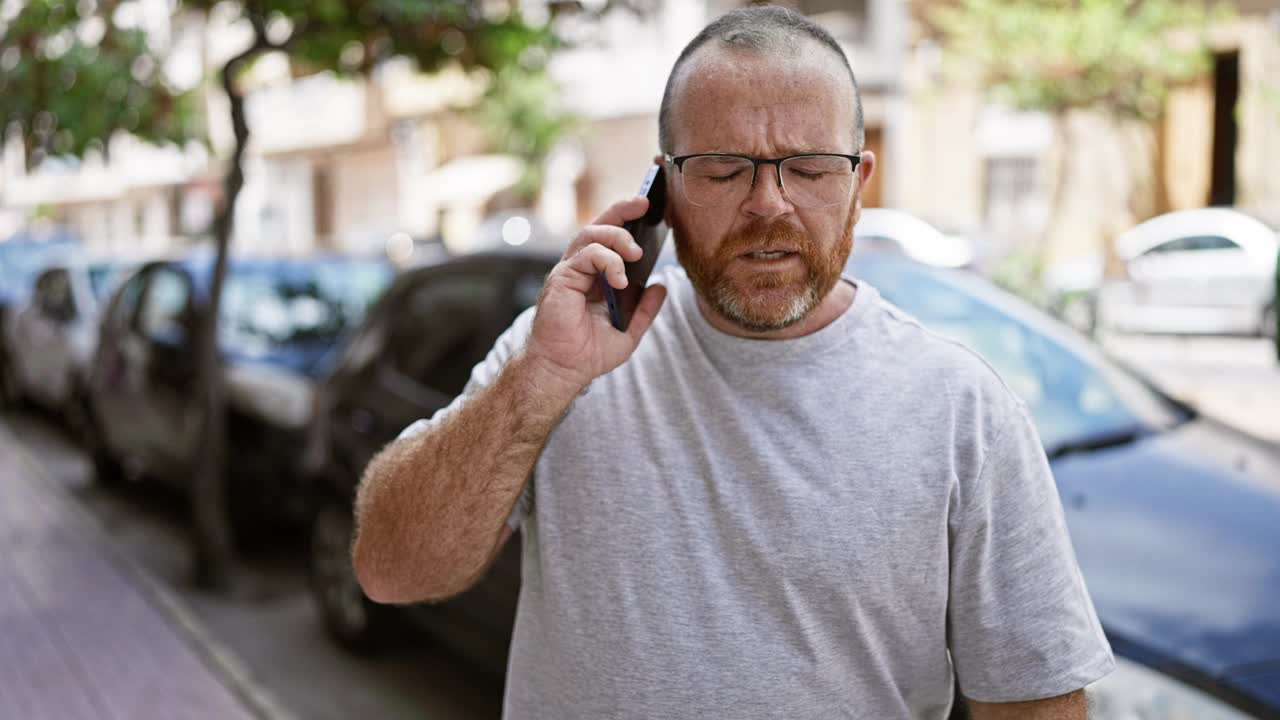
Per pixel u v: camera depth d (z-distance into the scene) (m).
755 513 1.61
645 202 1.64
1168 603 2.62
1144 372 3.99
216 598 6.01
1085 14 16.27
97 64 6.04
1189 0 17.06
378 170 29.59
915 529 1.59
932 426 1.62
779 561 1.59
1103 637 1.63
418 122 27.59
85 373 9.84
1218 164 19.73
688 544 1.63
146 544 7.09
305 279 7.60
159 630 5.35
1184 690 2.42
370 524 1.71
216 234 6.05
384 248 15.52
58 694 4.58
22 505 7.88
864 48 20.98
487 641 4.06
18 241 15.66
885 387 1.64
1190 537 2.87
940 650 1.65
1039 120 20.52
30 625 5.40
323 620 5.37
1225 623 2.53
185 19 6.25
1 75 6.02
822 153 1.59
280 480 6.26
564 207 23.69
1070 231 20.56
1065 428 3.58
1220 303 14.27
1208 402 8.45
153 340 7.51
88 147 6.27
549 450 1.71
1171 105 19.67
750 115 1.58
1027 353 3.94
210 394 6.11
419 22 5.58
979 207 20.83
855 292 1.74
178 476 7.05
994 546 1.61
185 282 7.46
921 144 20.97
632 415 1.69
